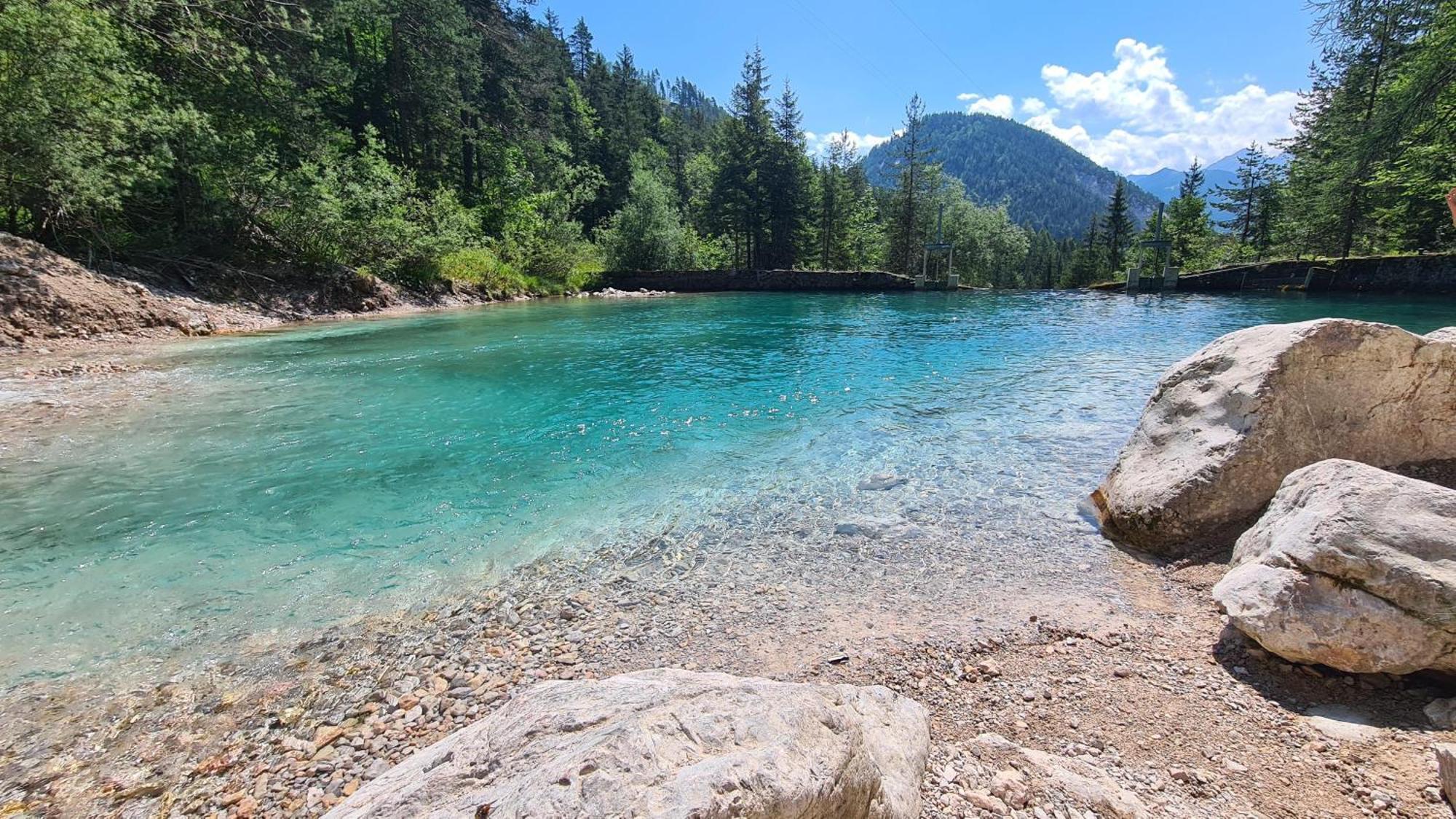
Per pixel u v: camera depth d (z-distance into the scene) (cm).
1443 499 280
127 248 1437
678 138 6531
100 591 380
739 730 150
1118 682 288
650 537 459
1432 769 217
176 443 646
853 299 2714
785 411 802
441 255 2256
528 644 332
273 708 284
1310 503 314
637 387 938
